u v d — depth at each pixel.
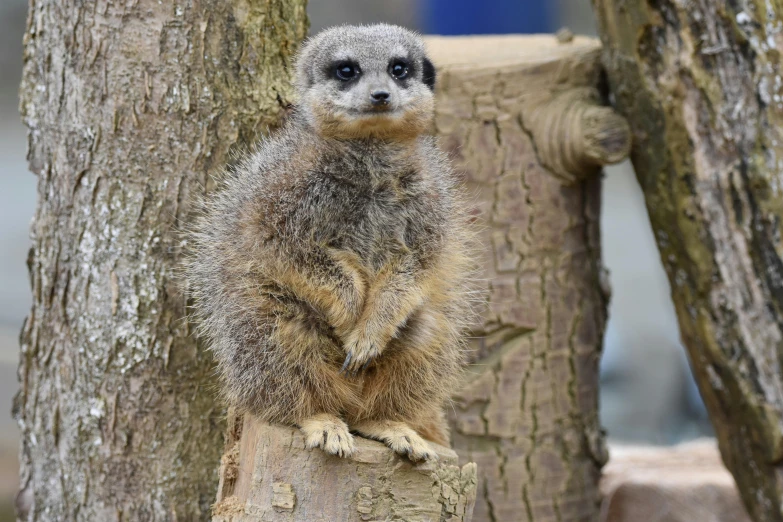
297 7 7.13
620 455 11.20
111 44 6.55
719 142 7.61
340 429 5.61
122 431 6.79
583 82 8.41
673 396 20.56
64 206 6.80
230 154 6.78
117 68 6.56
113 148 6.62
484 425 8.33
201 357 6.83
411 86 6.37
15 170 25.48
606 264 24.75
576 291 8.58
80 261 6.77
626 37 7.96
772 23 7.32
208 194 6.71
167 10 6.56
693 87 7.66
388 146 6.24
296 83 6.68
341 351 6.23
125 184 6.66
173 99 6.62
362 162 6.16
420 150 6.44
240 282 6.05
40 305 7.05
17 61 25.92
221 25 6.70
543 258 8.39
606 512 9.55
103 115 6.61
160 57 6.57
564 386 8.55
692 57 7.62
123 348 6.72
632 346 21.12
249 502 5.54
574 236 8.55
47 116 6.82
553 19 20.33
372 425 6.10
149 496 6.83
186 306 6.74
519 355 8.38
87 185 6.70
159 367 6.76
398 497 5.41
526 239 8.34
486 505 8.35
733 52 7.47
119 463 6.82
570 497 8.57
